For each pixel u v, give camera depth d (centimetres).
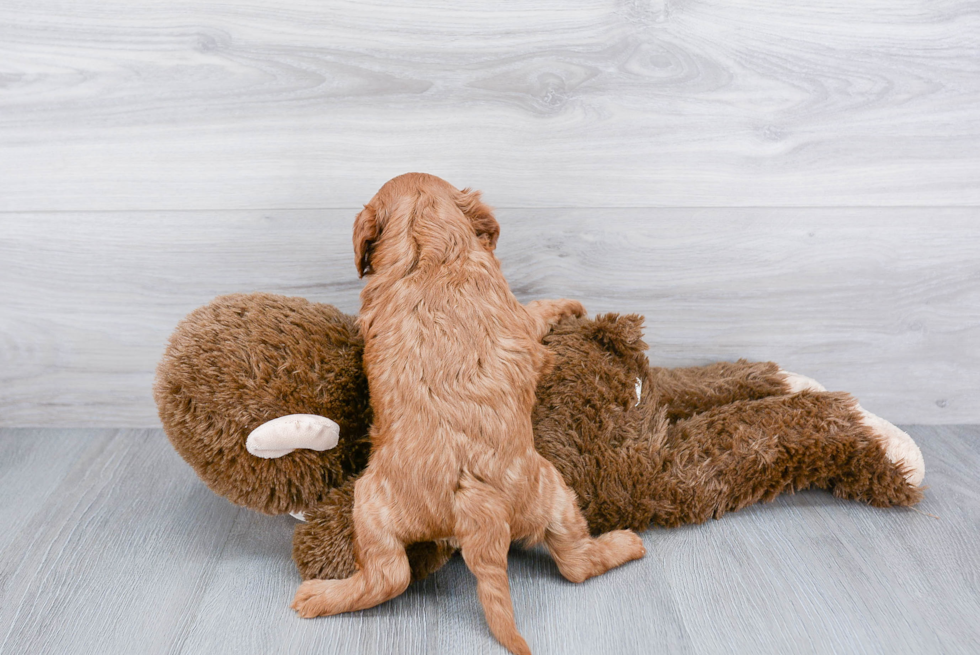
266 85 176
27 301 196
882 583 148
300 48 173
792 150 186
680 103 181
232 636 134
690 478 165
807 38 176
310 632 135
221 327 152
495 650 131
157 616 139
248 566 154
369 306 150
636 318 179
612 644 132
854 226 193
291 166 184
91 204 186
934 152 187
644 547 158
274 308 159
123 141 180
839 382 211
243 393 146
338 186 186
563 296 200
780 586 146
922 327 204
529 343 147
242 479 149
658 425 174
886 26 175
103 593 146
